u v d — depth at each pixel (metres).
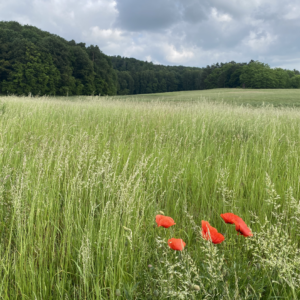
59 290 1.21
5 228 1.82
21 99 10.84
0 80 53.34
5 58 53.81
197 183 2.73
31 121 5.55
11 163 2.63
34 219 1.89
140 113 7.63
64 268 1.47
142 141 4.30
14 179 2.20
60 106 8.91
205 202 2.38
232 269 1.38
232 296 1.20
